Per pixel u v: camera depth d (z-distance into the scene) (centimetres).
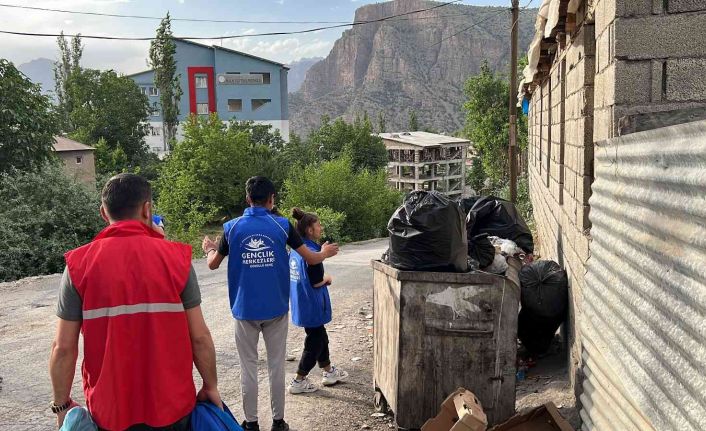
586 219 427
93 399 238
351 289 1056
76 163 3734
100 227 1697
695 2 318
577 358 427
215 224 3912
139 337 241
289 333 741
